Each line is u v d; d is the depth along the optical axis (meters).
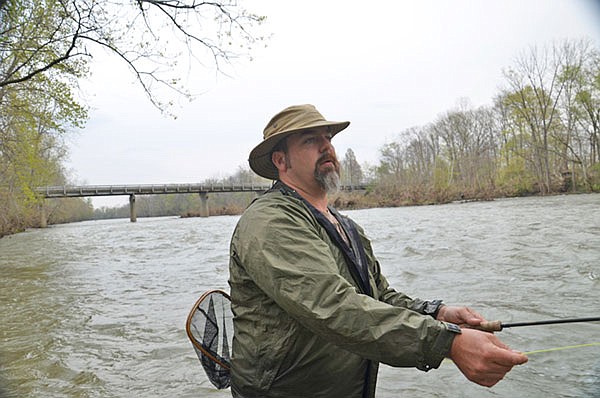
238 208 75.75
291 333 1.76
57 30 8.94
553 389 3.21
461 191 50.56
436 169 65.69
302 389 1.81
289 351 1.77
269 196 1.93
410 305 2.24
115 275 10.45
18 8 9.18
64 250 18.59
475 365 1.42
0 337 5.42
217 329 2.32
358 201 54.75
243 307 1.87
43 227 53.47
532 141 47.28
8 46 9.83
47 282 10.01
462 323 2.05
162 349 4.68
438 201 49.91
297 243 1.67
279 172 2.23
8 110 13.78
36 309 7.09
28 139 18.80
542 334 4.33
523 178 48.59
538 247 9.84
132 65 8.75
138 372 4.07
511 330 4.51
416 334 1.48
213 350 2.25
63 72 10.95
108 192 56.72
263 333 1.81
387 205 53.44
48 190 52.19
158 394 3.58
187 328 2.14
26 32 9.88
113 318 6.18
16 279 10.77
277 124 2.16
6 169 24.09
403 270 8.38
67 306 7.18
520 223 16.06
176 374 3.98
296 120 2.11
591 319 1.89
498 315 5.13
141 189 59.44
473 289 6.43
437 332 1.47
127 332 5.40
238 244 1.79
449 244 11.61
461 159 65.75
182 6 8.17
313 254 1.66
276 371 1.80
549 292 5.97
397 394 3.36
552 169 46.47
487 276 7.26
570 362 3.65
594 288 6.01
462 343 1.45
